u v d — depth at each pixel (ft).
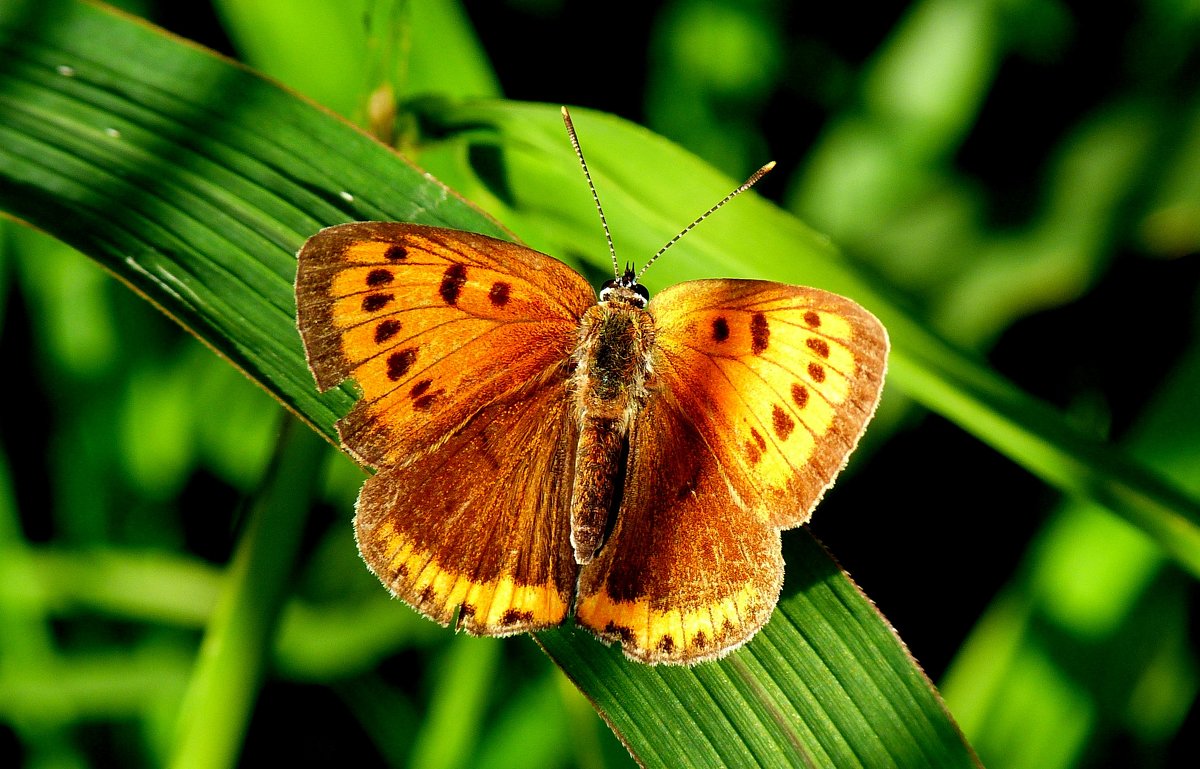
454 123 0.79
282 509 0.76
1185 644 0.82
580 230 0.80
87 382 0.85
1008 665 0.81
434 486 0.76
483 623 0.76
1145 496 0.77
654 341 0.78
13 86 0.77
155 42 0.77
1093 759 0.81
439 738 0.83
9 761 0.84
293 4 0.82
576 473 0.77
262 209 0.77
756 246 0.80
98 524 0.85
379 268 0.75
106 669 0.84
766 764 0.75
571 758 0.83
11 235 0.84
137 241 0.76
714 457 0.77
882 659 0.76
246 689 0.77
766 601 0.76
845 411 0.75
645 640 0.76
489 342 0.77
